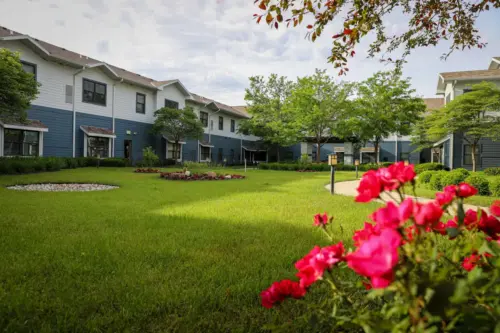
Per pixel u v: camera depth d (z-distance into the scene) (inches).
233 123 1355.8
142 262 115.8
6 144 591.5
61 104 689.6
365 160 1310.3
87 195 299.9
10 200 255.0
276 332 52.9
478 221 47.5
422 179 422.9
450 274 41.8
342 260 41.8
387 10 139.0
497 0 138.3
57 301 83.7
